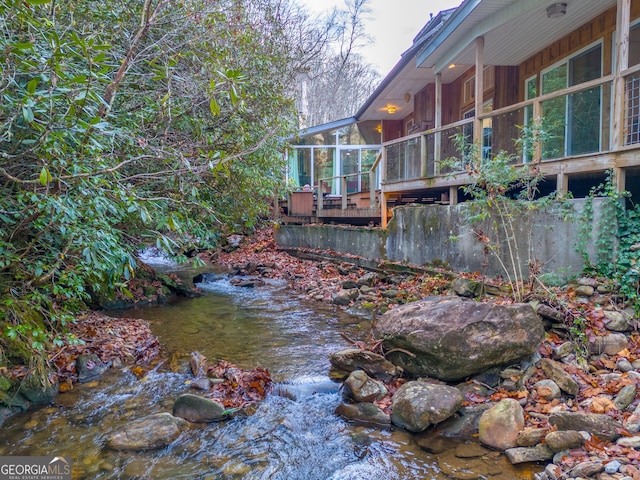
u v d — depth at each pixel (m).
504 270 6.01
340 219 13.57
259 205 8.38
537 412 3.38
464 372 3.88
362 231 9.54
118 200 3.68
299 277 9.83
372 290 7.82
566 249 5.42
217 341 5.50
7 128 2.86
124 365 4.61
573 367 3.86
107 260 3.60
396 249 8.48
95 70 3.43
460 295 6.06
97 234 3.39
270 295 8.41
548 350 4.11
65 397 3.88
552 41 8.30
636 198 5.72
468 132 7.86
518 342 3.90
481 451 3.07
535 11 6.89
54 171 3.12
